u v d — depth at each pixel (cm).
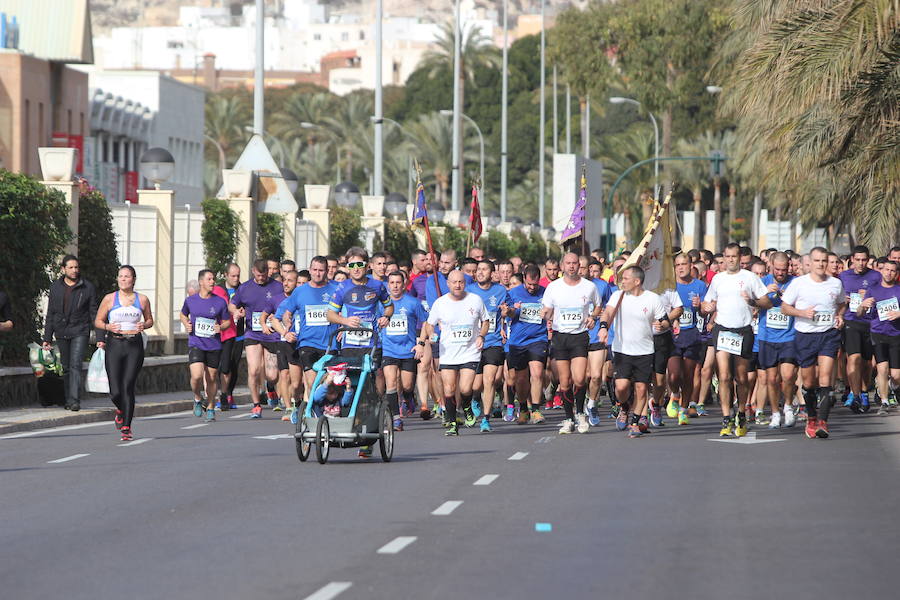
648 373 4853
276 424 5512
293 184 9162
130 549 2684
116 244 7000
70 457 4262
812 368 4794
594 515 3078
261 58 8831
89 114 18375
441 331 4903
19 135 15900
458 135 17288
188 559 2577
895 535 2828
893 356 5744
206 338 5681
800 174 7956
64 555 2627
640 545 2708
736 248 4800
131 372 4775
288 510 3166
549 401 6375
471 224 6975
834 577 2403
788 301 4781
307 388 5228
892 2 5634
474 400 5516
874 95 6288
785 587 2319
